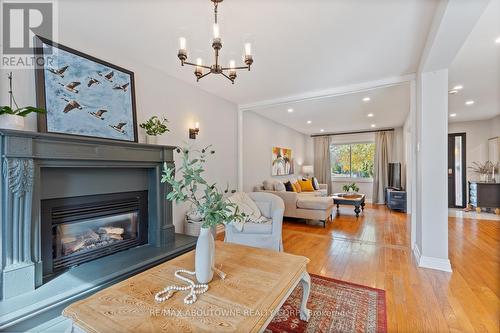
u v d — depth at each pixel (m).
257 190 5.30
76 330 1.10
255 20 2.05
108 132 2.44
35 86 1.99
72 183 2.15
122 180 2.58
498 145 5.60
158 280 1.45
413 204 3.18
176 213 3.30
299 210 4.77
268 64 2.90
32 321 1.51
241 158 4.70
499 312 1.83
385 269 2.63
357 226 4.60
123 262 2.26
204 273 1.39
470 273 2.51
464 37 1.94
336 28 2.17
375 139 7.55
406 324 1.70
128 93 2.67
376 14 1.97
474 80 3.44
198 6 1.88
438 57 2.31
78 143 2.01
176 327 1.03
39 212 1.81
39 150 1.78
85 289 1.79
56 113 2.07
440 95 2.61
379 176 7.41
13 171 1.64
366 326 1.68
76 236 2.27
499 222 4.78
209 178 3.98
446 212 2.60
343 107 4.96
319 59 2.77
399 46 2.47
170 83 3.27
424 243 2.69
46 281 1.88
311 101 4.54
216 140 4.14
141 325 1.04
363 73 3.18
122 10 1.93
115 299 1.24
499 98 4.29
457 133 6.37
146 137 2.87
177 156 3.35
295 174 7.82
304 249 3.30
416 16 1.99
